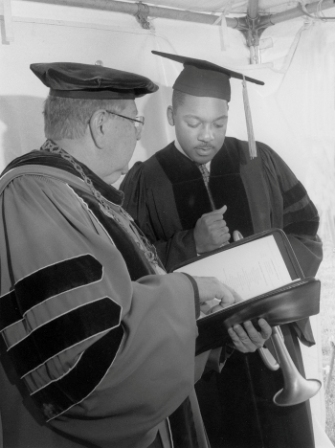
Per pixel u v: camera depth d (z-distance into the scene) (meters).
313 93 2.21
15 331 1.18
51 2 1.82
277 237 1.68
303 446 2.10
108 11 1.94
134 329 1.18
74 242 1.18
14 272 1.16
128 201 2.03
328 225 2.24
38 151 1.34
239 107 2.17
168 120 2.05
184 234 2.03
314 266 2.18
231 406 2.06
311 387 2.04
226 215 2.10
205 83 1.99
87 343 1.11
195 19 2.09
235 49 2.21
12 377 1.28
